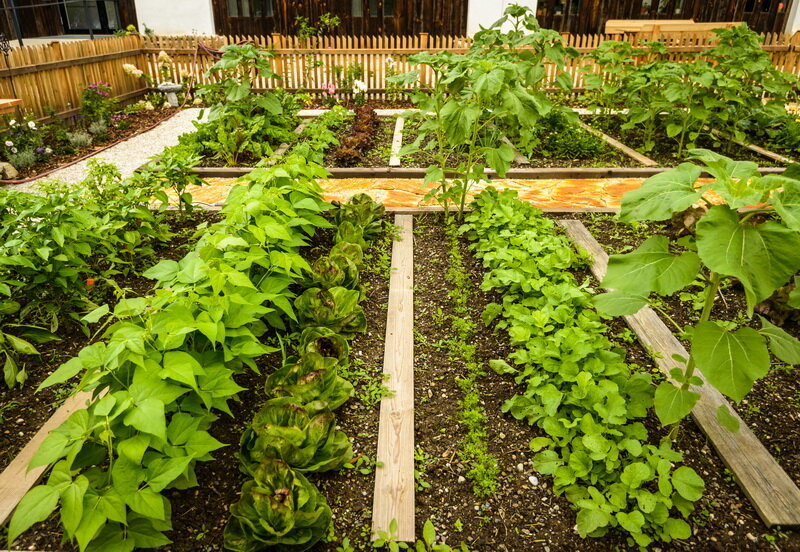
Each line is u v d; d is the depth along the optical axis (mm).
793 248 1922
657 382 3232
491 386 3289
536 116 4742
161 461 2172
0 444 2811
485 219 4844
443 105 5191
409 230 5305
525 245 4270
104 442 2146
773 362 3453
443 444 2873
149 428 2049
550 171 7160
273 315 3473
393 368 3363
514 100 4539
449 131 4672
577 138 8086
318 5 15758
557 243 4344
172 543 2322
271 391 2920
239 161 7680
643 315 3891
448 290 4297
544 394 2820
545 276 4020
